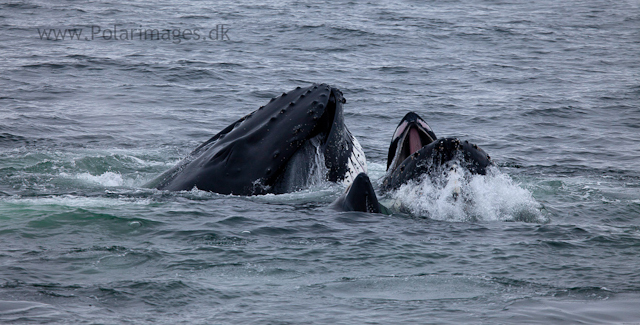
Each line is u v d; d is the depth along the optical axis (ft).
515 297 83.82
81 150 206.59
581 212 139.64
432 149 122.21
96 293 81.97
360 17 629.51
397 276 91.66
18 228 109.81
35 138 221.05
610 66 442.91
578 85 367.86
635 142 241.96
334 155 138.21
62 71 351.25
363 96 317.42
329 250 102.63
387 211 124.57
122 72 355.56
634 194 163.32
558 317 76.84
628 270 95.66
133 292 82.58
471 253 102.73
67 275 88.38
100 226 112.78
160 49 438.40
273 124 136.87
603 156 218.79
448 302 81.82
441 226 117.39
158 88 320.91
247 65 391.65
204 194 133.80
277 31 526.98
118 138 227.61
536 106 304.91
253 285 86.99
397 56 448.24
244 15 617.62
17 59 379.76
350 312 77.87
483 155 125.29
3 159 185.78
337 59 426.51
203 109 281.95
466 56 461.78
